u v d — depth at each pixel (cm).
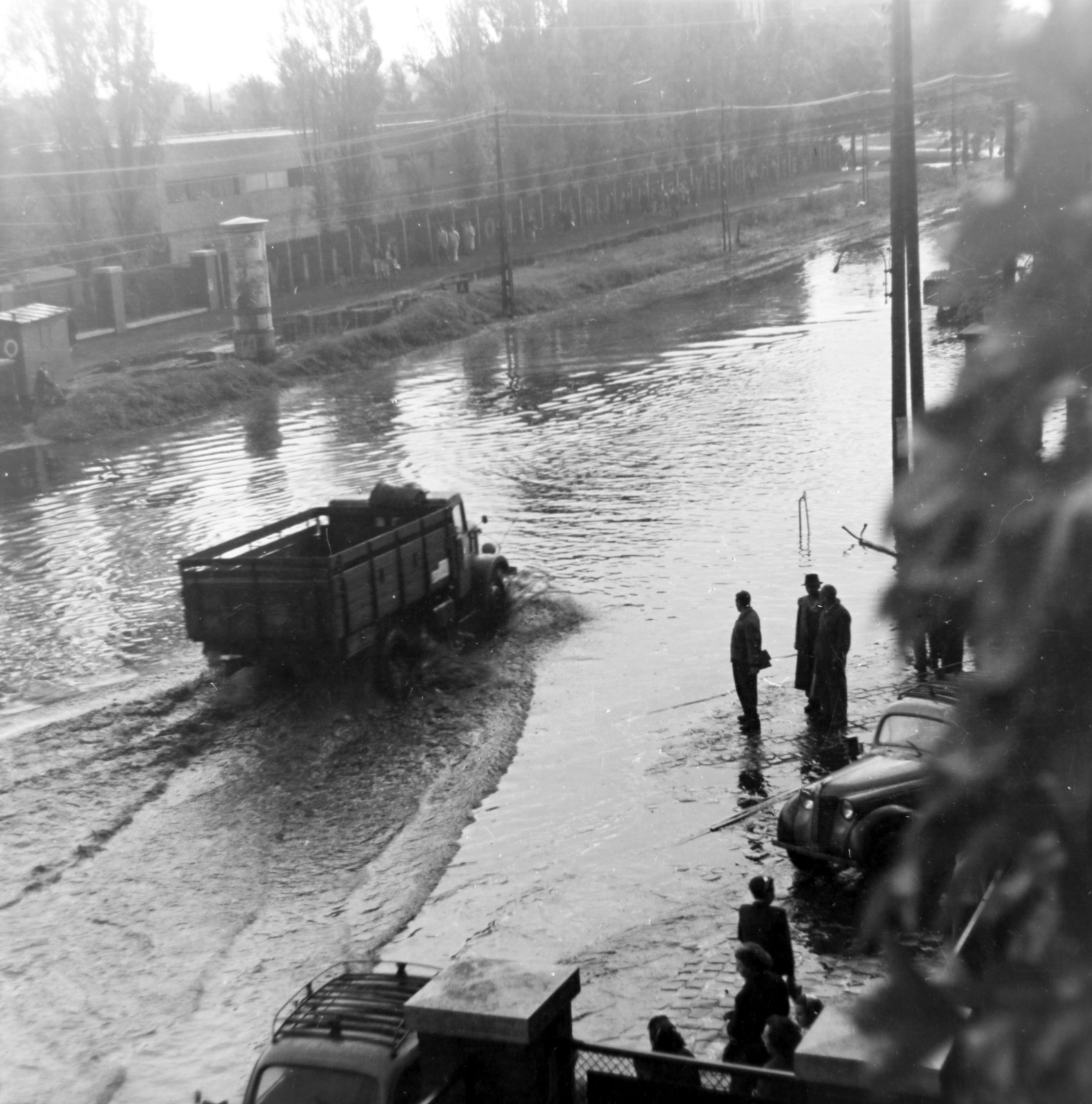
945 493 305
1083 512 290
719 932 1032
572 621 1973
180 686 1741
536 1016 594
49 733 1593
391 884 1177
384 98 7712
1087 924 281
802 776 1355
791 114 11250
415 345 5756
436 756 1491
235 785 1434
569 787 1375
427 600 1841
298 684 1711
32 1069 916
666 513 2588
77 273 5994
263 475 3322
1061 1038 267
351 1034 685
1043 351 297
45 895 1193
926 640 314
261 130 8438
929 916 310
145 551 2598
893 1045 285
